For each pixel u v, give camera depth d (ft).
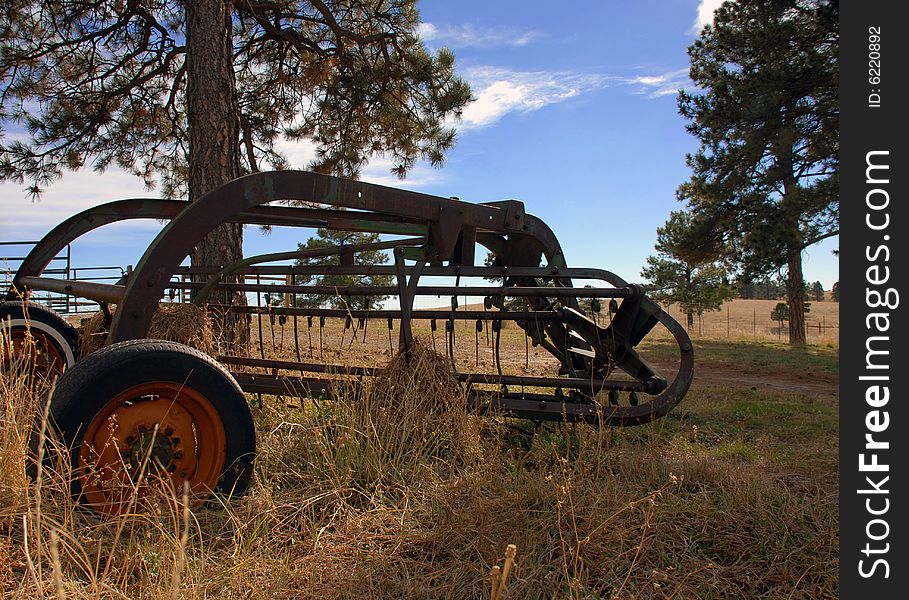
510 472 12.12
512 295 14.93
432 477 11.50
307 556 8.85
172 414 9.72
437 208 14.38
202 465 9.96
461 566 8.67
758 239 57.67
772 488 11.87
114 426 9.20
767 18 60.85
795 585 8.52
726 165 62.85
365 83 38.58
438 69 40.22
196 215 10.85
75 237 15.46
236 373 14.87
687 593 8.36
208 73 23.94
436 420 13.26
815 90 57.41
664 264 115.14
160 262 10.52
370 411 13.17
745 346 69.41
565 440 14.34
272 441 13.06
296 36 35.81
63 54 36.35
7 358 13.65
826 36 56.65
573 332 19.89
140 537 8.79
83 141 38.58
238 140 24.95
